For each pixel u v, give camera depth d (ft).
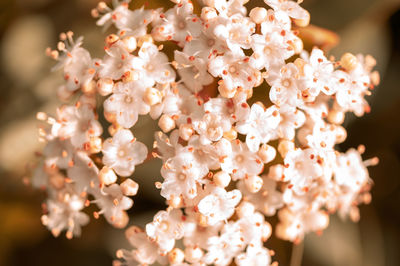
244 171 0.64
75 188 0.66
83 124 0.66
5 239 0.77
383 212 0.77
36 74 0.77
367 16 0.73
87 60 0.66
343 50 0.75
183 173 0.63
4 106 0.77
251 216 0.65
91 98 0.66
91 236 0.75
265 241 0.69
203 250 0.66
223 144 0.63
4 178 0.77
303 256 0.72
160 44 0.66
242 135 0.65
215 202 0.63
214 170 0.65
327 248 0.72
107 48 0.64
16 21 0.78
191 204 0.64
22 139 0.76
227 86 0.62
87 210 0.70
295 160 0.64
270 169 0.64
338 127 0.66
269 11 0.64
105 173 0.64
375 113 0.77
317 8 0.72
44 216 0.68
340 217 0.74
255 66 0.62
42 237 0.77
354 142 0.76
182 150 0.63
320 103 0.65
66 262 0.76
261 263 0.66
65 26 0.77
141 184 0.71
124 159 0.64
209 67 0.63
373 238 0.75
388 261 0.75
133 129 0.70
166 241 0.64
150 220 0.72
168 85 0.64
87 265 0.75
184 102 0.64
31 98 0.77
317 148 0.64
